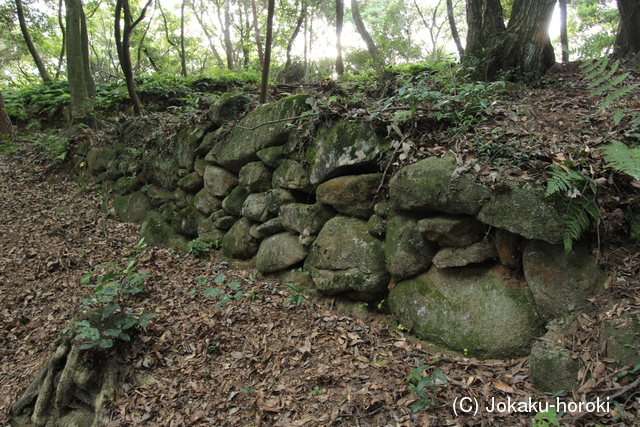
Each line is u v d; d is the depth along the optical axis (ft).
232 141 15.62
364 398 8.03
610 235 7.72
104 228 19.66
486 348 8.32
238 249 15.34
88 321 9.93
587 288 7.56
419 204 9.52
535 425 6.23
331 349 9.82
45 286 15.30
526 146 8.98
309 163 12.71
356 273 11.06
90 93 28.55
